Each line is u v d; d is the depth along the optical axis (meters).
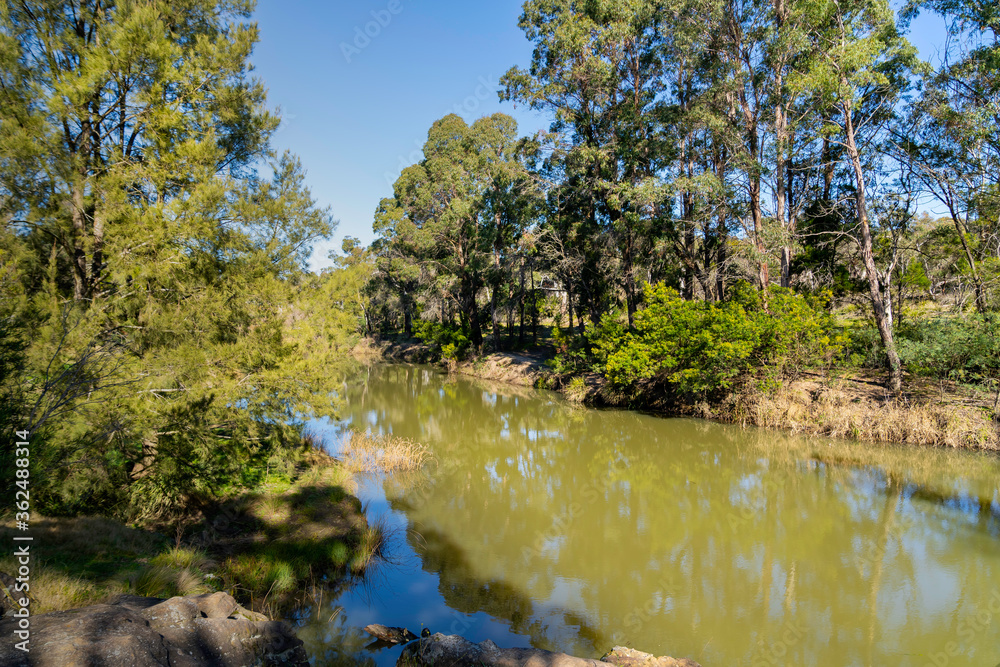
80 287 7.59
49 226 6.97
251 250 9.12
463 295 39.47
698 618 7.48
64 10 8.00
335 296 9.91
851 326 19.50
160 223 7.57
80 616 3.86
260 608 6.83
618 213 24.66
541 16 25.38
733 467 14.21
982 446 13.38
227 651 4.32
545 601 7.93
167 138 8.04
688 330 18.44
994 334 13.80
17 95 6.86
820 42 16.81
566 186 25.92
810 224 22.03
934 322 15.89
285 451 10.86
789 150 19.05
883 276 19.02
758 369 18.53
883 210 19.64
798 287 22.77
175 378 7.72
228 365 8.31
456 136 40.06
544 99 25.02
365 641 6.53
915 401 15.43
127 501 8.49
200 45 8.58
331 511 10.36
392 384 32.66
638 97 23.97
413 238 35.94
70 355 6.38
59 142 6.98
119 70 7.71
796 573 8.80
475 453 16.72
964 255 19.47
